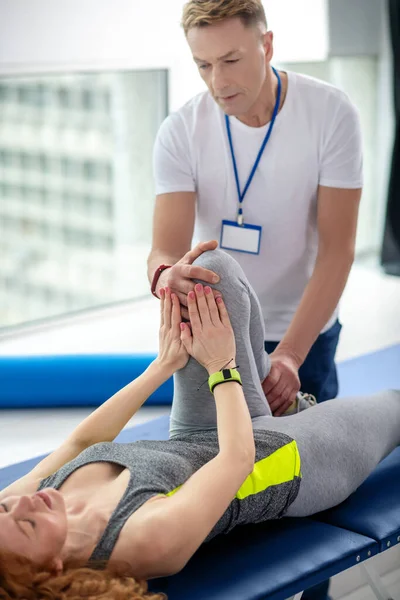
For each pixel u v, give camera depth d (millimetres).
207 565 2102
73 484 2014
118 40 5055
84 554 1853
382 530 2271
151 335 5074
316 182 2719
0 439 3736
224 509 1900
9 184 9969
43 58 4742
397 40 6020
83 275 9789
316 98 2652
